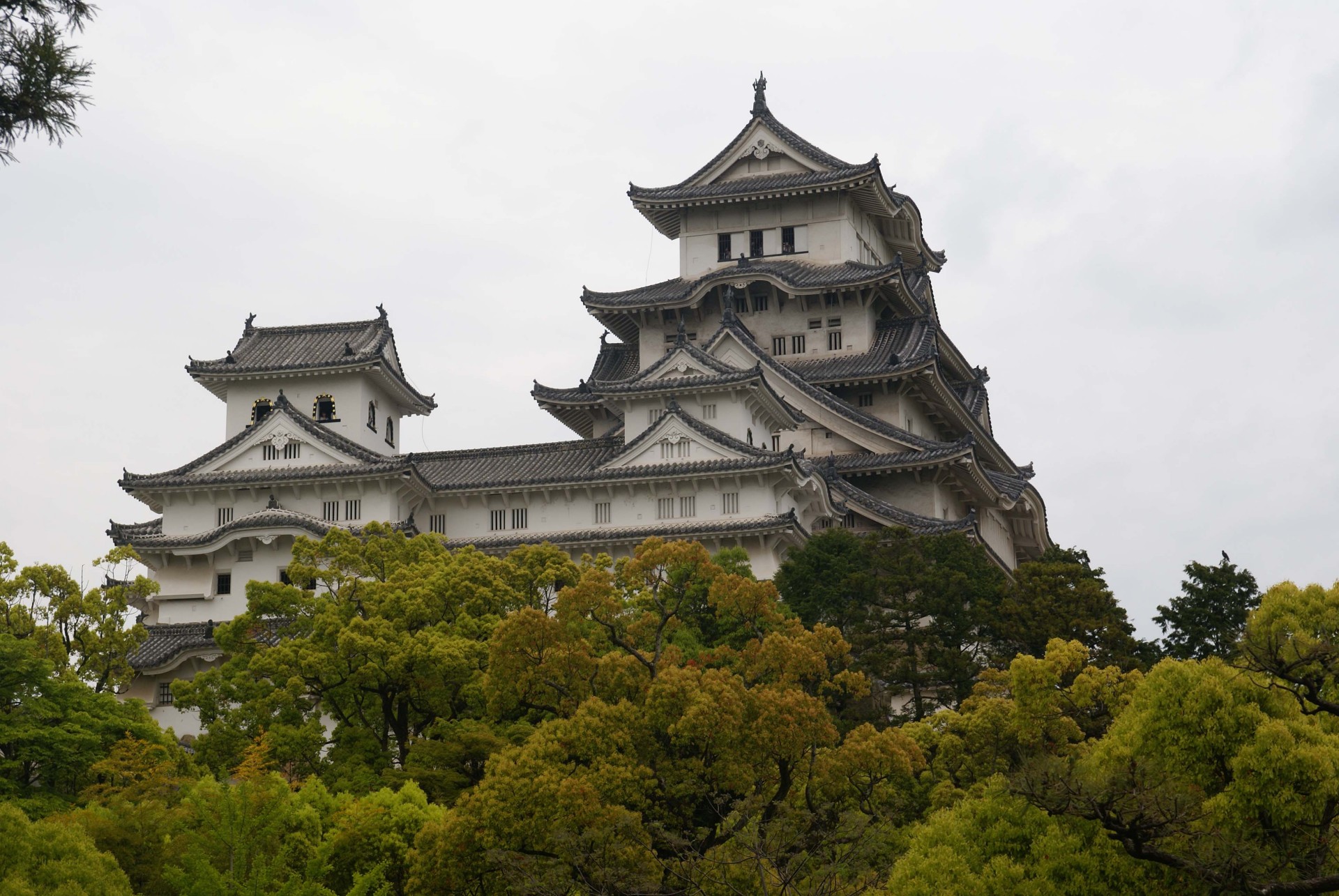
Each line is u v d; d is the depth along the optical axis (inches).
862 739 1939.0
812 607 3070.9
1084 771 1528.1
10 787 2268.7
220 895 1683.1
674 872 1700.3
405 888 1830.7
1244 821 1471.5
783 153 4877.0
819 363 4557.1
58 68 1118.4
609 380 4766.2
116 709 2522.1
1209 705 1535.4
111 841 1923.0
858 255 4926.2
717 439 3713.1
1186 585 3184.1
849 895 1694.1
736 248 4874.5
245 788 1813.5
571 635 2049.7
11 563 2792.8
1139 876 1529.3
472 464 3971.5
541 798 1760.6
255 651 2738.7
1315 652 1471.5
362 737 2524.6
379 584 2721.5
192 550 3718.0
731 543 3627.0
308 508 3821.4
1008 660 2984.7
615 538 3678.6
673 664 2037.4
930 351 4419.3
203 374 4037.9
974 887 1563.7
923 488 4232.3
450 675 2490.2
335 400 4052.7
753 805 1774.1
